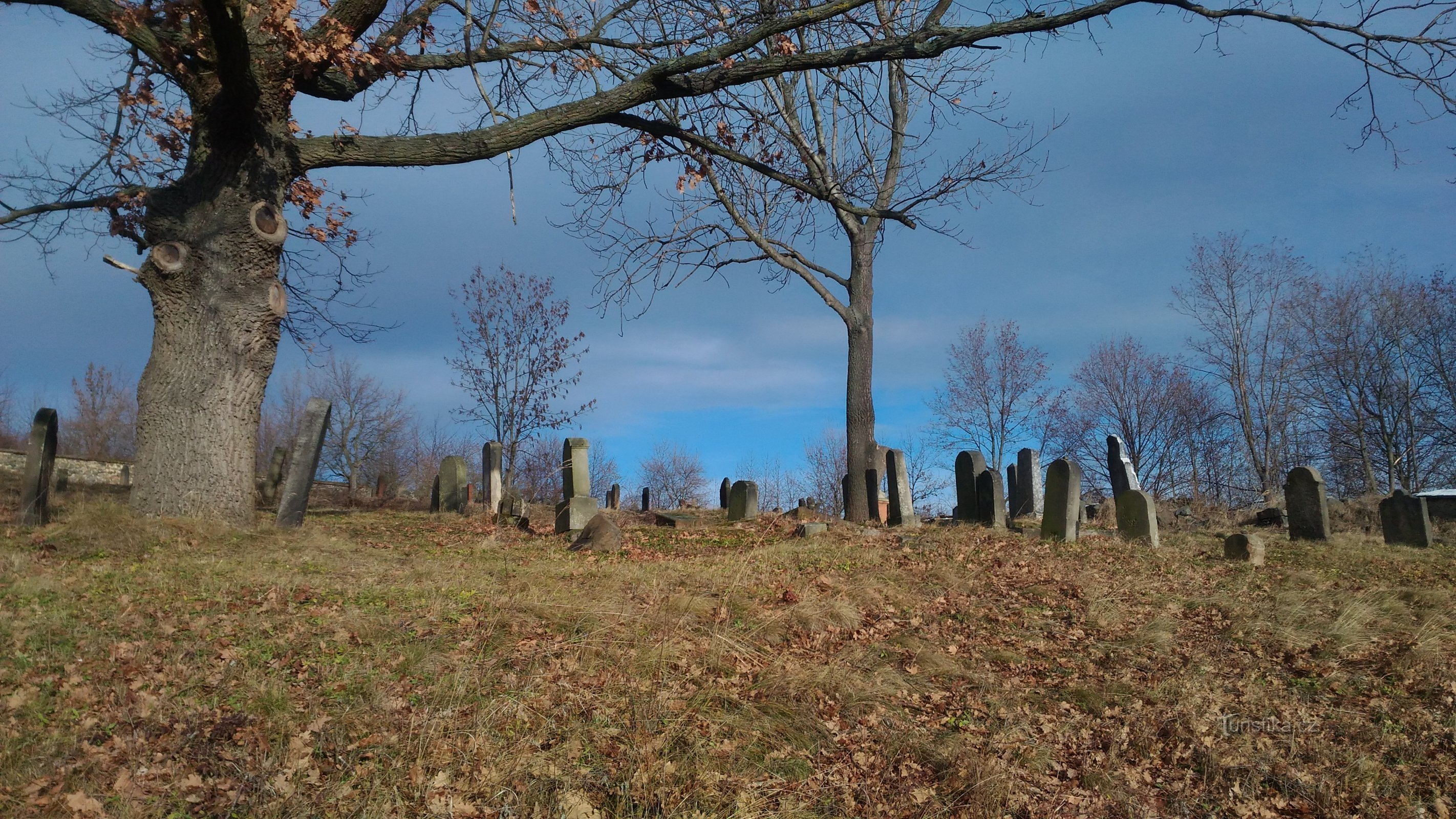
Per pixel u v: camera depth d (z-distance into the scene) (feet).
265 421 136.15
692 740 15.12
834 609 23.56
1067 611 26.14
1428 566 37.63
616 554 34.58
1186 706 18.48
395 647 17.87
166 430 32.63
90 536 27.78
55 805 11.22
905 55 34.68
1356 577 34.50
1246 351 116.67
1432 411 112.88
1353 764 16.28
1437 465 116.16
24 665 15.35
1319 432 123.34
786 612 22.99
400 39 36.24
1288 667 21.47
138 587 21.42
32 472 32.83
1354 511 65.92
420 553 32.17
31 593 19.80
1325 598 27.12
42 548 26.43
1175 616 25.80
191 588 21.74
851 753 15.94
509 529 43.34
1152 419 130.52
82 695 14.15
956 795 14.92
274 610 19.94
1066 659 21.90
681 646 19.29
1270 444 116.37
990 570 32.14
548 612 21.12
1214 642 23.09
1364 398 112.47
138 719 13.61
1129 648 22.56
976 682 19.93
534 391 77.66
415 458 146.61
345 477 128.47
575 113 36.17
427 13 36.09
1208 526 66.28
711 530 46.83
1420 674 20.24
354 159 35.32
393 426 132.26
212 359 33.22
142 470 32.55
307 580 23.50
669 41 39.27
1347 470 123.65
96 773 12.10
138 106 38.01
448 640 18.63
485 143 35.50
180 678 15.30
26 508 32.55
